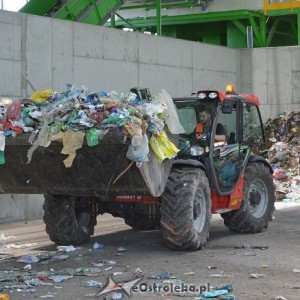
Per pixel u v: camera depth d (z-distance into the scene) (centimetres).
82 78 1336
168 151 794
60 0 1591
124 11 2481
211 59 1719
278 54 1819
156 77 1531
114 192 820
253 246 903
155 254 848
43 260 817
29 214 1238
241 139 988
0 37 1165
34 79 1231
